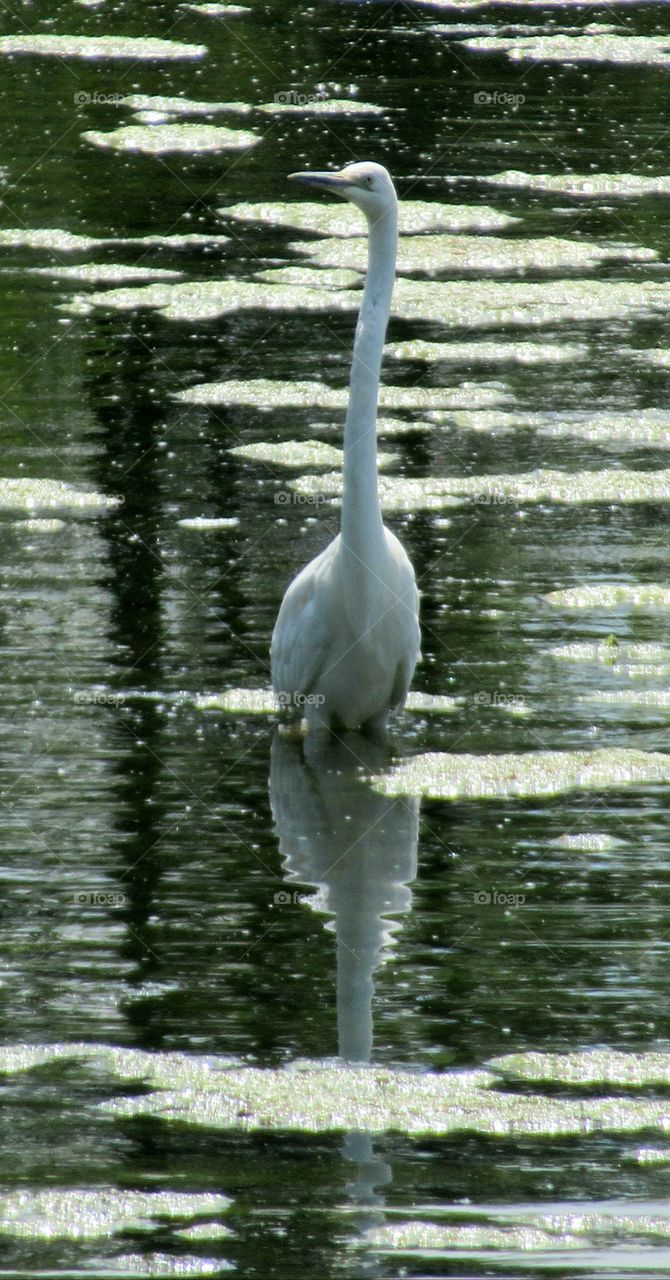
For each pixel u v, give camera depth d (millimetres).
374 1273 6379
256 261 25062
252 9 44531
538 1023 8234
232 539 15203
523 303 23406
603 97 35812
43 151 31047
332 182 11289
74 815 10383
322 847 10039
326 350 21141
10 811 10430
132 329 21750
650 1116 7496
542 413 19219
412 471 17219
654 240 26609
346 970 8695
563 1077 7781
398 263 25125
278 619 11727
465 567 14766
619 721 11883
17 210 27453
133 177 29531
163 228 26672
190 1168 7070
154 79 36844
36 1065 7824
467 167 30344
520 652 13031
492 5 46406
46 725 11656
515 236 26594
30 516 15703
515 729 11734
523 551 15156
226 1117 7445
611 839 10203
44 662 12664
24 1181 6934
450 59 39188
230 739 11539
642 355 21391
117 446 17656
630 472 17359
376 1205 6801
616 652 13031
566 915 9297
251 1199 6855
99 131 32531
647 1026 8219
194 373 20125
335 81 36781
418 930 9117
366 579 11023
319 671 11422
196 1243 6582
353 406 10984
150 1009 8328
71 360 20453
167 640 13094
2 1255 6477
